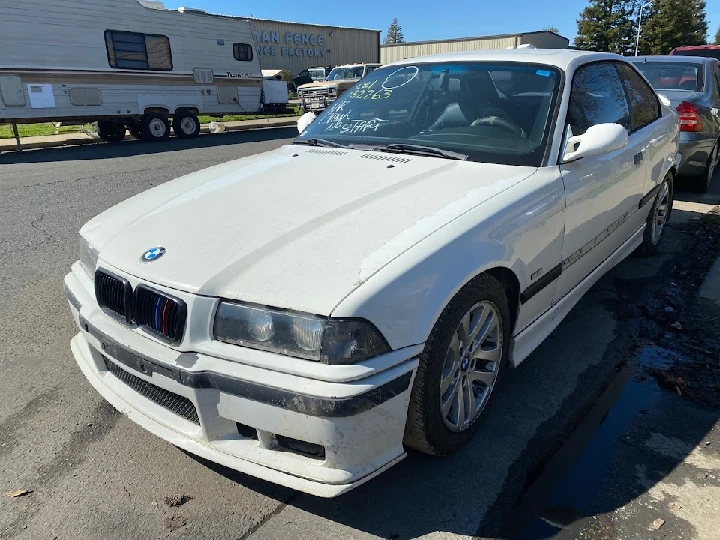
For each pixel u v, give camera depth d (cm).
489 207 253
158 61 1579
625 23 4603
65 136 1617
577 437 277
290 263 216
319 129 382
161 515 232
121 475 255
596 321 398
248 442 220
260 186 290
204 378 210
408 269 211
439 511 233
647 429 282
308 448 212
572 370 337
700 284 456
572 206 305
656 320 398
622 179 372
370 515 231
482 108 335
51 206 733
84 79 1434
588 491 242
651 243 503
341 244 224
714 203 687
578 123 330
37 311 420
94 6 1422
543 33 3847
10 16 1287
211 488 247
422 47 4375
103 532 223
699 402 303
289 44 4169
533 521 227
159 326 223
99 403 309
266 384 200
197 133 1705
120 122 1605
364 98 391
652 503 234
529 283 281
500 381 304
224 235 240
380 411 205
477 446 272
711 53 1555
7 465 262
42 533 223
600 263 384
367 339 199
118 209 304
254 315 205
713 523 224
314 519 230
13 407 305
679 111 662
